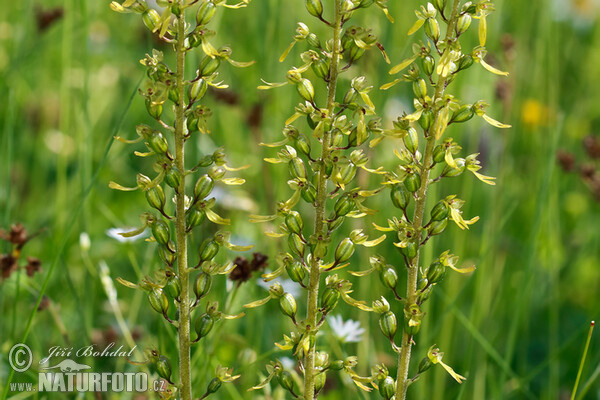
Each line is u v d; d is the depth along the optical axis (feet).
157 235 6.35
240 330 13.51
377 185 14.66
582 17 24.93
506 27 18.97
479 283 12.40
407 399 12.35
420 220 6.36
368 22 13.91
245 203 15.16
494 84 15.19
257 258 9.91
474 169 6.36
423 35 13.92
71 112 17.37
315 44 6.26
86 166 12.41
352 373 6.71
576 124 21.39
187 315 6.56
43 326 13.44
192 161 11.82
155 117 6.27
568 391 13.98
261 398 10.39
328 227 6.42
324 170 6.34
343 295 6.50
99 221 16.85
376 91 13.98
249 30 17.51
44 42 17.71
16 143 17.53
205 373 9.71
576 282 17.10
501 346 14.73
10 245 12.66
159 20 6.01
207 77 6.29
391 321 6.45
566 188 19.20
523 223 16.89
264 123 16.29
